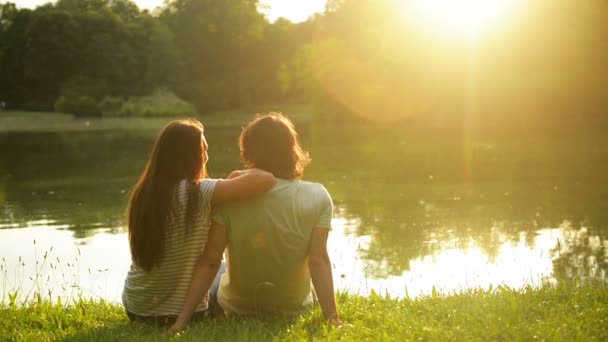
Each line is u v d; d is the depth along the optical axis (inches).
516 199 439.2
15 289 251.6
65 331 152.9
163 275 143.9
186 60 3368.6
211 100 3149.6
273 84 3380.9
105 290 250.4
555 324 136.7
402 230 353.4
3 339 147.2
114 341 137.6
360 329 136.3
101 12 3371.1
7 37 3267.7
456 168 624.7
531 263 275.6
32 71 3149.6
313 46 1971.0
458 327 133.6
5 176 723.4
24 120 2615.7
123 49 3235.7
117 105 2920.8
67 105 2866.6
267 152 142.6
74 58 3161.9
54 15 3164.4
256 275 144.9
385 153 820.0
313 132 1365.7
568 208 398.6
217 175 673.6
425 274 263.9
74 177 689.6
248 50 3398.1
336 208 431.5
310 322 142.1
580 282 240.2
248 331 136.0
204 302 149.3
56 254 323.0
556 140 894.4
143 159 888.9
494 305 152.3
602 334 129.8
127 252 322.3
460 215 391.2
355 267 278.1
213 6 3395.7
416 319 146.0
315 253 142.1
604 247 301.0
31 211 470.3
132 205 143.6
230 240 142.3
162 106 2950.3
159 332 140.2
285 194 140.2
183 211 139.7
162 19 3644.2
